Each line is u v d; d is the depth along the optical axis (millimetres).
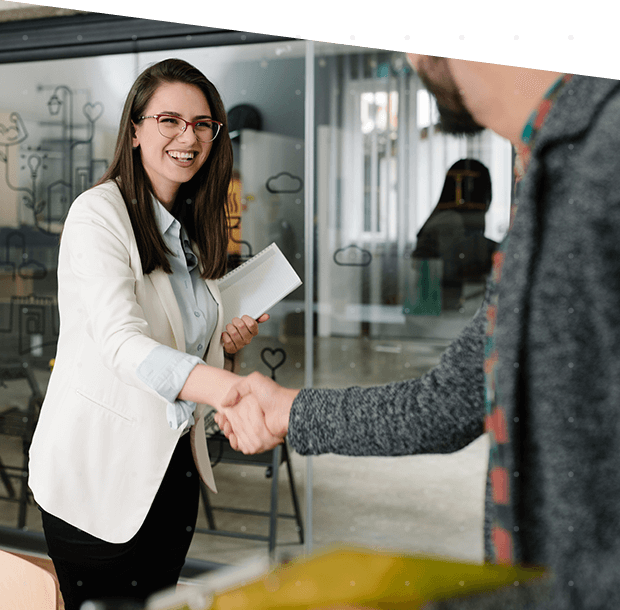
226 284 1474
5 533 2900
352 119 3168
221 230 1377
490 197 2977
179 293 1299
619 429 409
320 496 2861
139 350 987
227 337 1388
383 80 3111
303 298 3082
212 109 1309
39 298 3014
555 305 425
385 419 631
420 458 2943
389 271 3100
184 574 2615
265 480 2854
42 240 3012
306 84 2875
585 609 407
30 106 2990
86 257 1119
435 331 3051
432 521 2660
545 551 429
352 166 3152
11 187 3049
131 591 1287
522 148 468
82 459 1201
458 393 607
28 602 936
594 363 414
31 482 1252
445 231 3035
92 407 1195
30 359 3020
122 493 1215
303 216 3006
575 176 416
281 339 3113
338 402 656
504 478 450
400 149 3078
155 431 1215
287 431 710
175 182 1305
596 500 417
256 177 3027
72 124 2943
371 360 3090
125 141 1248
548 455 429
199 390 926
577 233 415
